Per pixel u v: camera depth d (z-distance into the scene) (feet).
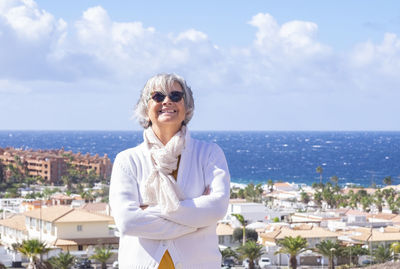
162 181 9.68
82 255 187.32
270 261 183.21
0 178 554.87
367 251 172.55
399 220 265.54
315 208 372.38
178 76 10.23
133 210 9.66
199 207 9.59
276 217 265.95
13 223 224.12
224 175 10.17
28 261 173.37
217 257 9.96
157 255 9.57
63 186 564.30
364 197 376.27
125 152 10.38
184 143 10.09
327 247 169.78
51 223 202.28
